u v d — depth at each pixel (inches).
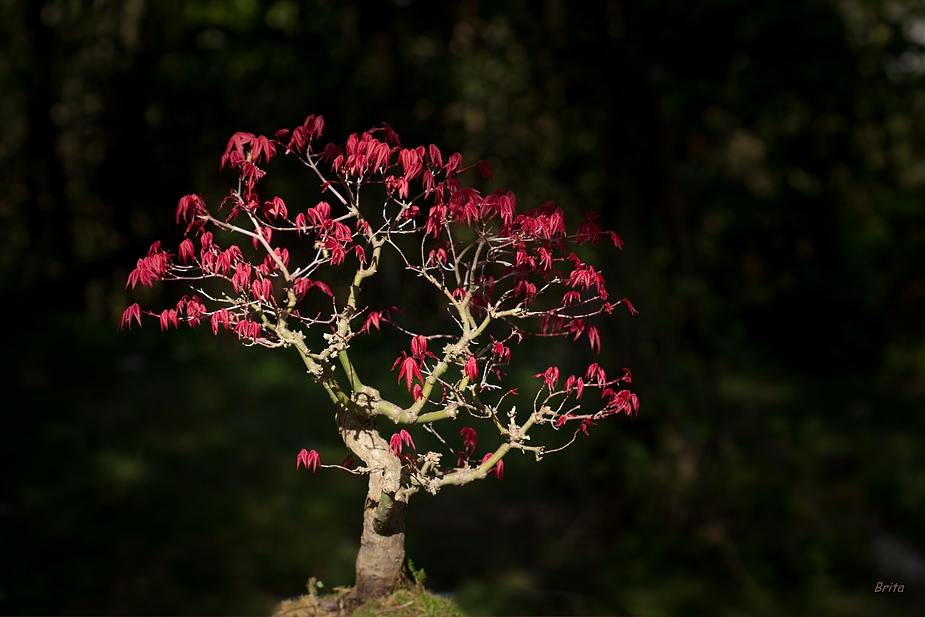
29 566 178.5
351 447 79.7
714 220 420.5
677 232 209.8
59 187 378.3
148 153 371.2
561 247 76.9
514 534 216.1
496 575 193.6
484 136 243.8
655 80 205.8
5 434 251.3
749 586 195.6
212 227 296.5
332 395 77.2
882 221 433.4
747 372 388.5
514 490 240.1
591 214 79.2
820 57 251.8
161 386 307.3
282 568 189.2
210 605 169.6
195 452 253.6
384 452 79.6
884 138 357.4
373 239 76.3
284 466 248.8
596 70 203.8
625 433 211.3
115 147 374.9
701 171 356.2
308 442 267.0
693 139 268.4
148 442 257.3
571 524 221.0
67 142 395.2
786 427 263.0
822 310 415.5
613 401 78.0
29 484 222.1
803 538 217.5
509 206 72.4
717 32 235.9
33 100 367.9
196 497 223.3
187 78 353.4
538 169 215.9
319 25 307.6
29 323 350.3
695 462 210.8
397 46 295.0
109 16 358.9
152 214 377.1
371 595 83.8
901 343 444.8
